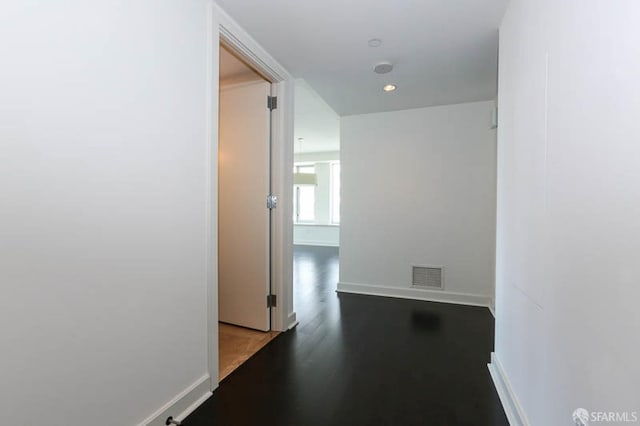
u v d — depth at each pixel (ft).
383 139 12.67
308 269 18.01
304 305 11.40
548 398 3.92
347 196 13.23
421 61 8.08
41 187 3.37
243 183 8.90
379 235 12.78
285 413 5.40
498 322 6.49
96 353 3.93
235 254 9.11
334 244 27.86
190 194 5.38
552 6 3.91
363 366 6.97
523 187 4.93
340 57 7.88
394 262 12.58
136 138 4.39
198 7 5.52
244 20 6.32
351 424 5.13
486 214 11.38
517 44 5.30
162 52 4.79
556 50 3.78
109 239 4.06
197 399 5.57
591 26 3.03
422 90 10.17
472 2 5.71
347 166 13.20
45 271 3.42
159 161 4.76
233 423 5.15
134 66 4.34
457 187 11.74
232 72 8.62
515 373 5.24
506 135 5.98
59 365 3.55
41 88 3.34
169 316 5.01
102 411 4.01
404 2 5.71
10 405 3.15
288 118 8.87
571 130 3.41
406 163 12.38
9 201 3.13
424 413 5.41
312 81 9.43
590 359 3.01
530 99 4.66
